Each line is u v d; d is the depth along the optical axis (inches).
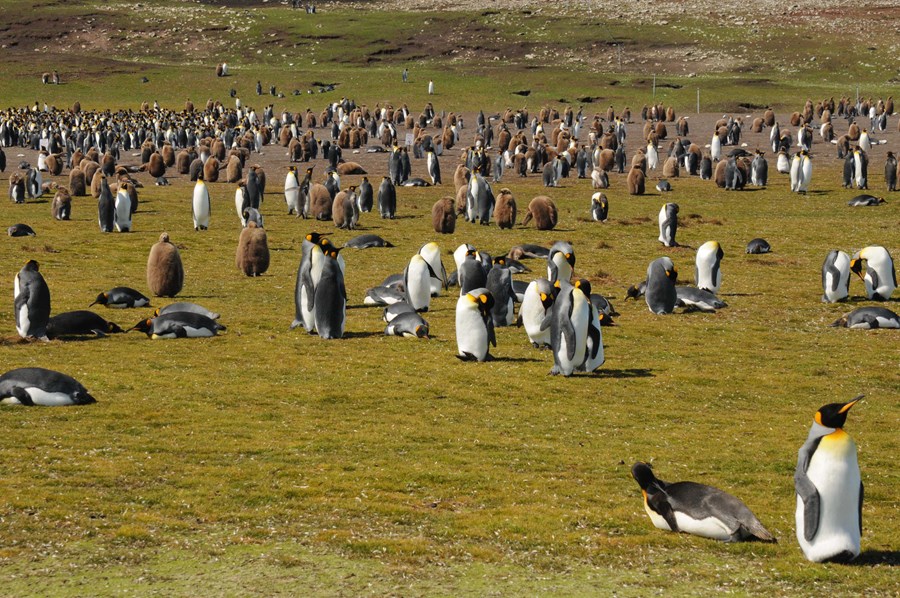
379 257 1317.7
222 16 6510.8
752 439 601.0
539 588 378.6
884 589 377.7
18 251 1309.1
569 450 572.4
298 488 497.0
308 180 1731.1
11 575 385.7
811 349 868.6
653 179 2348.7
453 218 1535.4
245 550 415.5
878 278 1081.4
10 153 3127.5
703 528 431.8
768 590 377.1
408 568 398.0
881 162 2632.9
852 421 651.5
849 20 6294.3
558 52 5821.9
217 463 538.0
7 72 5167.3
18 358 761.0
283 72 5280.5
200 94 4906.5
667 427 627.5
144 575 386.9
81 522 445.4
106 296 976.9
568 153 2527.1
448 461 547.5
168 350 812.6
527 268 1216.8
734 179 2138.3
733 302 1080.2
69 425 598.9
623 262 1320.1
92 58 5561.0
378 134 3718.0
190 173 2313.0
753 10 6697.8
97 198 1931.6
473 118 4323.3
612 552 418.3
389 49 5836.6
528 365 782.5
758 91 4778.5
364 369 761.0
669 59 5649.6
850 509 395.9
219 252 1354.6
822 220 1720.0
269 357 795.4
